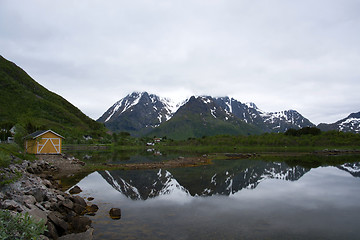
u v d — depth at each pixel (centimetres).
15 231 770
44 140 4866
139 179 3000
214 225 1417
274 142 12244
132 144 15912
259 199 2083
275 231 1346
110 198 2036
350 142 11794
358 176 3378
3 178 1678
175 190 2406
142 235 1238
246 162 5222
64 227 1245
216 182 2859
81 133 16725
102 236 1213
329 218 1597
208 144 13262
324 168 4228
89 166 4022
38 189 1537
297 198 2133
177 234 1262
